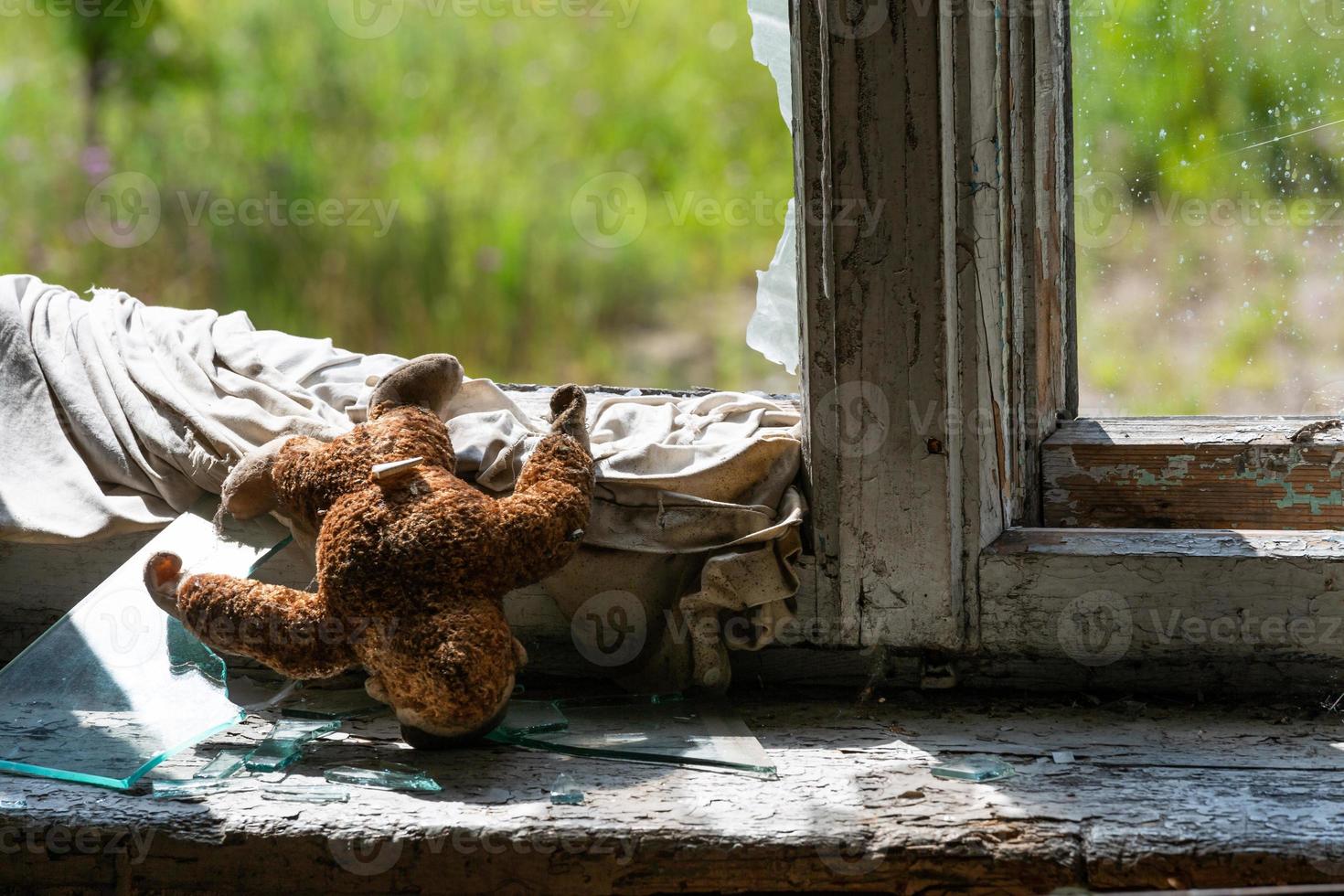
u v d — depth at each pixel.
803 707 2.06
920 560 2.05
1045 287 2.16
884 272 2.03
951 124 2.02
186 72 4.56
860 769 1.98
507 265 4.21
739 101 4.85
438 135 4.57
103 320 2.15
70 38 4.54
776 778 1.97
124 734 2.00
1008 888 1.91
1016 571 2.06
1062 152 2.19
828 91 2.02
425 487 1.99
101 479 2.11
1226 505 2.13
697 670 2.06
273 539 2.05
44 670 2.04
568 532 2.01
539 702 2.06
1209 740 2.00
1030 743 2.00
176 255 4.17
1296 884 1.90
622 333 4.19
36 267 4.10
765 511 2.05
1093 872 1.91
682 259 4.35
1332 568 2.02
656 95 4.85
